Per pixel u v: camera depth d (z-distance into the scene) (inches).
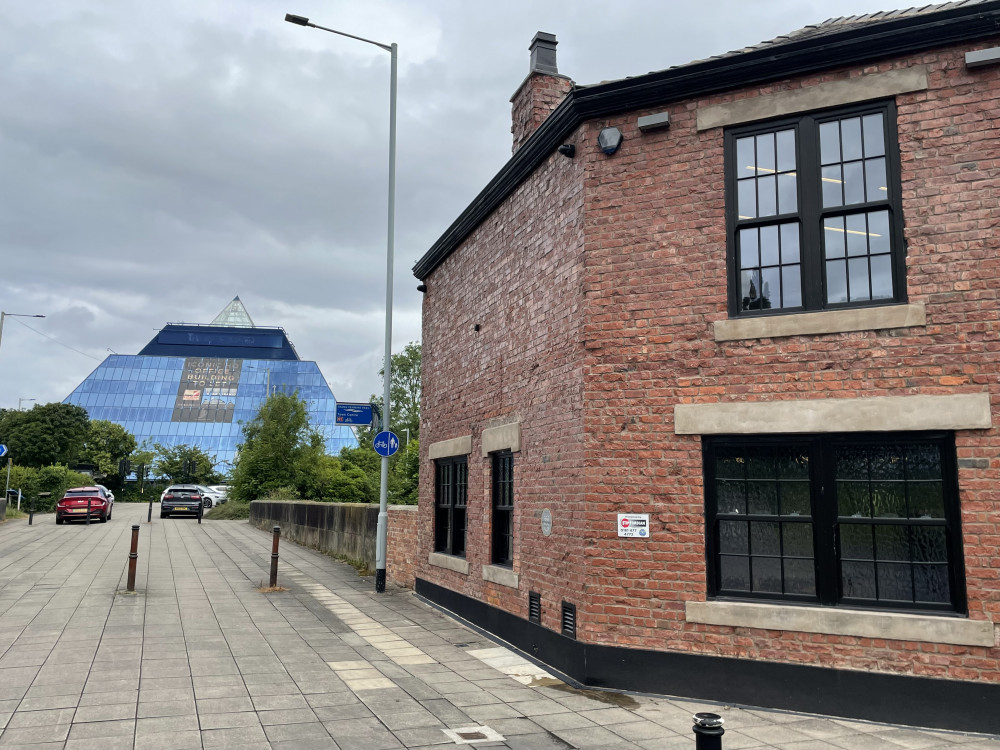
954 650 251.8
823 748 230.1
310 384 4128.9
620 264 312.2
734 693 275.4
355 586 560.7
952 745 234.5
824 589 271.3
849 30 277.9
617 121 321.7
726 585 285.7
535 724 249.8
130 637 364.2
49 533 965.8
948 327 262.7
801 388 278.4
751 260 294.4
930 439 263.6
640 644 290.5
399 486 1309.1
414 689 289.4
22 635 365.1
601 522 302.0
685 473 291.9
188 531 1059.3
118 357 4185.5
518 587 366.0
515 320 393.1
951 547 257.9
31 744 219.0
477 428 440.5
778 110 291.7
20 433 2388.0
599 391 309.0
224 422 3858.3
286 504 1035.3
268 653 341.1
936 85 273.6
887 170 276.4
